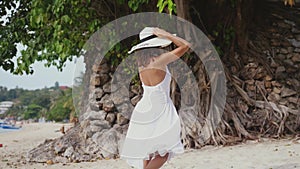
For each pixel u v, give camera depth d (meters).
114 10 7.82
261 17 9.30
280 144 6.89
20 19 7.89
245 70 8.59
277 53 8.97
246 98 8.23
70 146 7.50
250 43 8.84
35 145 9.99
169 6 5.57
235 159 5.83
